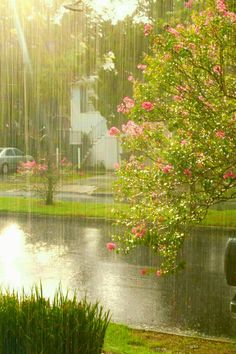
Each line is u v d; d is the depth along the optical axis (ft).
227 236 43.32
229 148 18.60
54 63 74.69
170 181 19.77
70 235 44.73
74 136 101.81
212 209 53.06
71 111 102.83
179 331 22.20
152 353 18.65
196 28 18.20
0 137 98.17
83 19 68.90
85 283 29.76
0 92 83.46
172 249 20.02
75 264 34.30
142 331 21.68
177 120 19.67
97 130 104.01
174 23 23.65
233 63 19.24
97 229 47.73
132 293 27.84
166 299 26.76
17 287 28.63
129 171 21.49
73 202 62.03
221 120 18.83
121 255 36.68
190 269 32.81
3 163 97.25
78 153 101.50
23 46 75.05
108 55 69.21
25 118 84.74
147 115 20.53
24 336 13.42
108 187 76.38
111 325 21.90
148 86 20.12
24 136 95.71
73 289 28.53
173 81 18.70
